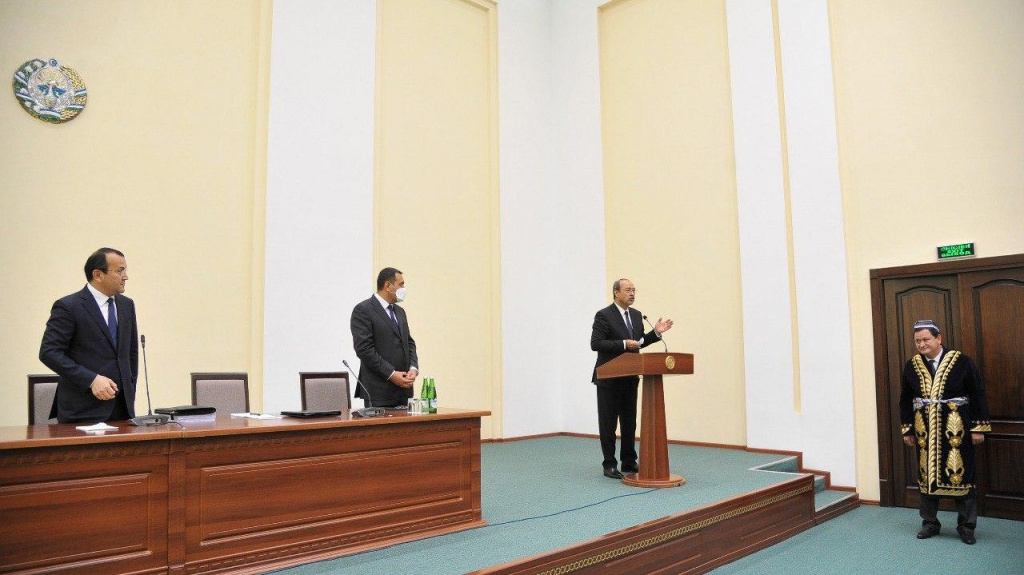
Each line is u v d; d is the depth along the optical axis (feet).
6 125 15.06
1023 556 13.34
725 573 12.60
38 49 15.57
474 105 24.94
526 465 18.48
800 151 20.20
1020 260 16.37
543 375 25.89
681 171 23.66
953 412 14.44
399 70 22.72
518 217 25.75
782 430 20.04
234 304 18.17
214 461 8.69
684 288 23.25
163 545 8.19
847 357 18.86
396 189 22.21
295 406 18.83
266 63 19.22
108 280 10.52
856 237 19.12
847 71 19.61
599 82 26.05
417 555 9.85
